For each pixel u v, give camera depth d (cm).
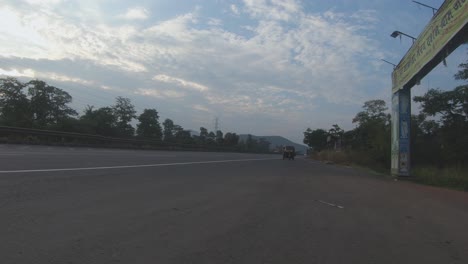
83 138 3856
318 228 691
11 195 805
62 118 7150
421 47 1725
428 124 3675
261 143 17512
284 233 644
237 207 852
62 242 526
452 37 1369
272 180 1510
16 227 584
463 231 724
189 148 6138
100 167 1478
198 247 540
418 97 3428
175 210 777
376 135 3884
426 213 915
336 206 944
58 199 802
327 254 540
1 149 2222
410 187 1606
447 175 1917
